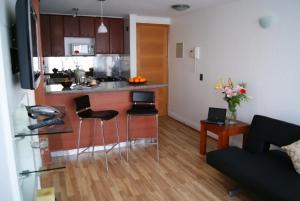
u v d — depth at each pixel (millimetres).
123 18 5492
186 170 3184
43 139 1982
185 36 5023
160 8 4371
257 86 3434
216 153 2779
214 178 2982
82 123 3623
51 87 3617
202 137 3611
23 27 1387
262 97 3371
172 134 4617
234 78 3832
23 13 1376
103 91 3494
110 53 5547
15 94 1596
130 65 5301
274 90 3186
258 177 2238
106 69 5914
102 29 4277
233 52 3811
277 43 3090
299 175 2244
